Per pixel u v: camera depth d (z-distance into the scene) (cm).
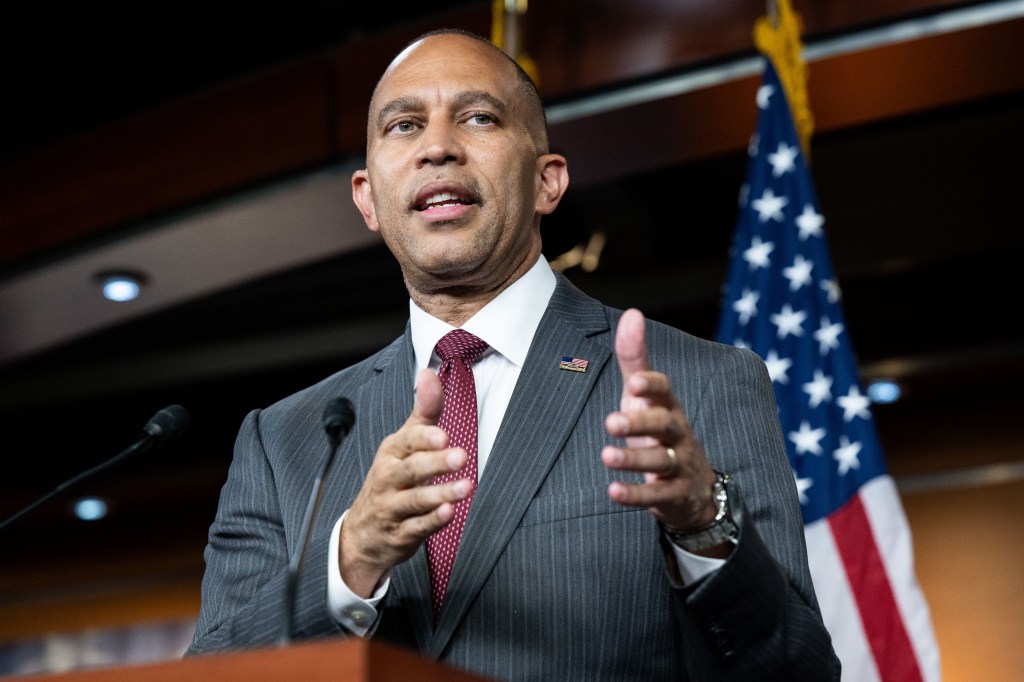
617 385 151
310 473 154
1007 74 377
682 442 119
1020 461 588
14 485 743
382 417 155
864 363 602
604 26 404
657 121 401
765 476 142
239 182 459
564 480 143
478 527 139
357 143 445
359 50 452
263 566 149
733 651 125
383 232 166
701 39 391
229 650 132
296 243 478
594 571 136
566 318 160
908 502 598
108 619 753
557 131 407
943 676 553
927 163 484
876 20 369
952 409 609
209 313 667
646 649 134
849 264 549
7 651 767
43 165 497
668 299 580
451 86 166
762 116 293
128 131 484
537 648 133
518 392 150
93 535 775
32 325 529
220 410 696
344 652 89
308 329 661
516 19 359
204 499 750
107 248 479
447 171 159
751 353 154
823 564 244
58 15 509
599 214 566
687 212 566
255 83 468
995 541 576
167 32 520
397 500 119
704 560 125
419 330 165
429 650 135
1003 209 506
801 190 283
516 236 162
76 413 714
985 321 584
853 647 237
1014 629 553
